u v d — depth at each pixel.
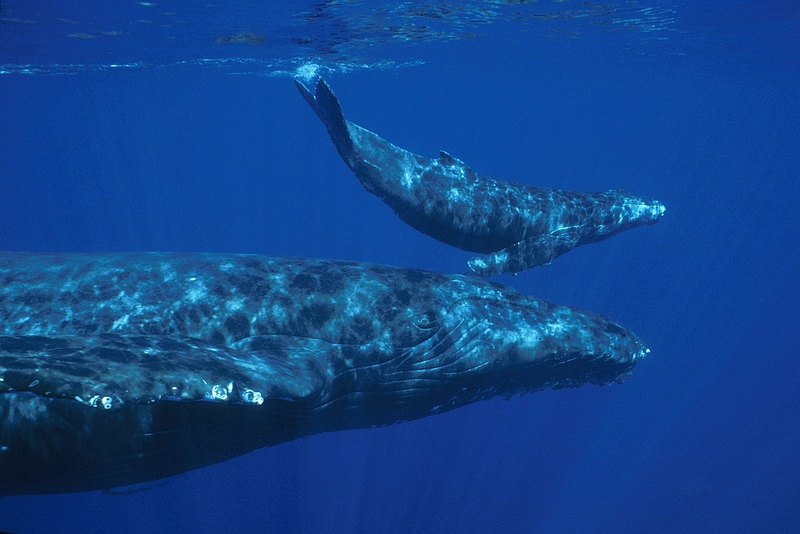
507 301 9.17
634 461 30.33
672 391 37.06
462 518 23.11
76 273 7.97
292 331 7.86
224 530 20.41
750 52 31.55
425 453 23.39
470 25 22.72
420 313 8.47
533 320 9.05
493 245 9.45
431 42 26.02
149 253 8.55
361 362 8.02
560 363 9.00
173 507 21.52
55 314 7.46
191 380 5.34
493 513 24.25
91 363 5.14
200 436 7.17
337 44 24.31
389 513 21.52
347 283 8.45
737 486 29.33
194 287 7.95
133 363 5.37
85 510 22.47
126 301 7.69
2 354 4.87
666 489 29.09
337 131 8.35
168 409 6.75
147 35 21.08
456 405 9.14
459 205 9.06
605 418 32.88
